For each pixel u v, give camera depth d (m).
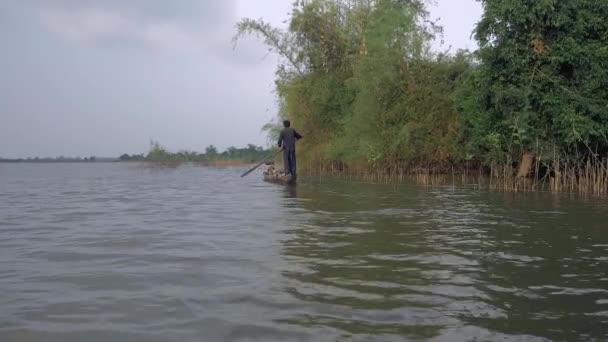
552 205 10.44
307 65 26.12
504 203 10.88
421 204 10.77
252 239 6.71
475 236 6.84
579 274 4.86
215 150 48.00
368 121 20.45
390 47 19.53
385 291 4.31
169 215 9.45
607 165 13.30
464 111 18.05
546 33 14.50
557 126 14.02
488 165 18.80
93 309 3.92
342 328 3.47
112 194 15.01
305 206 10.47
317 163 26.33
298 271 4.97
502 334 3.38
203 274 4.90
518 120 14.38
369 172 22.09
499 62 15.03
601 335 3.37
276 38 26.22
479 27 15.14
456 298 4.12
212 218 8.89
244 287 4.45
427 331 3.42
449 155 19.42
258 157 46.12
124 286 4.55
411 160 20.55
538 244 6.30
